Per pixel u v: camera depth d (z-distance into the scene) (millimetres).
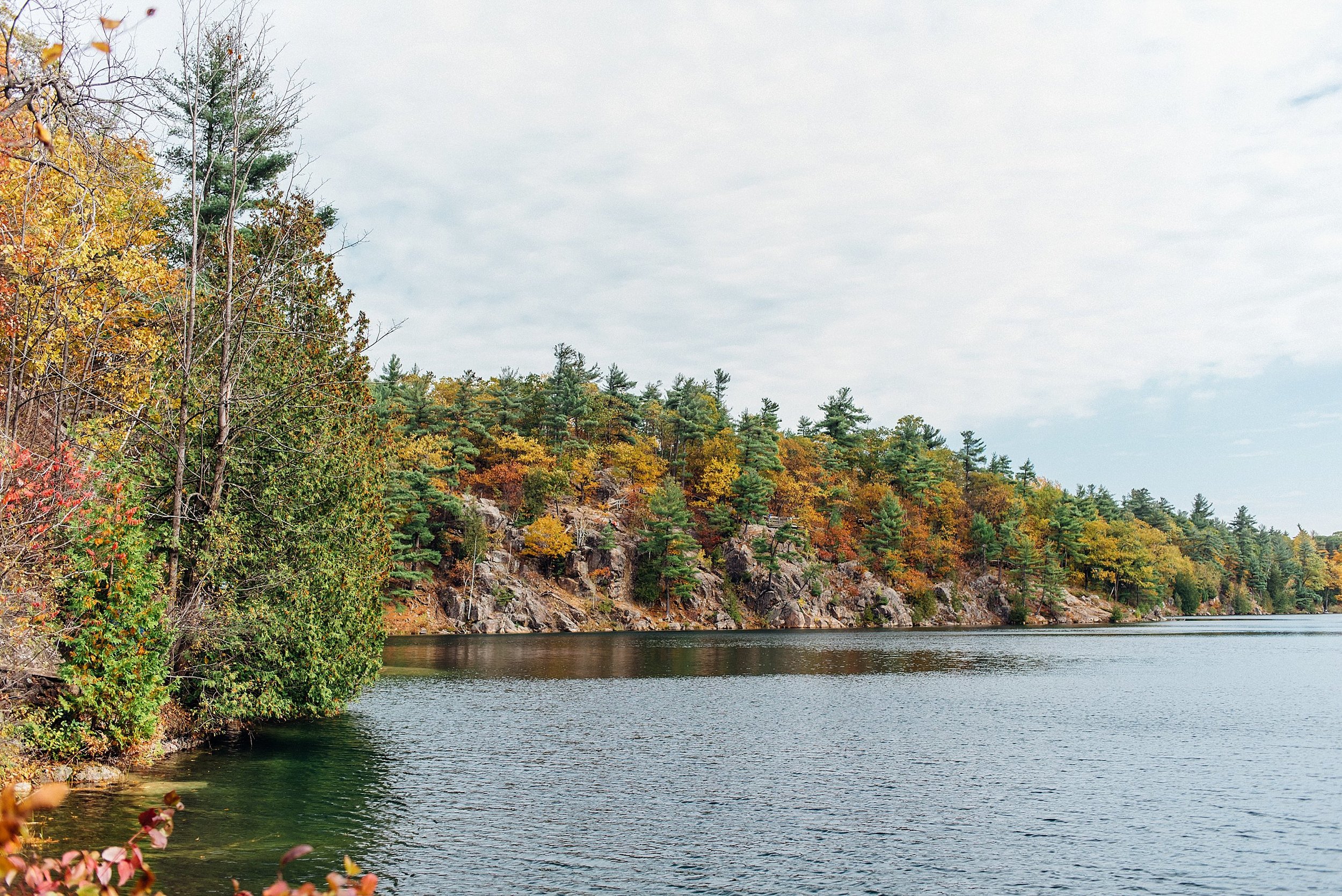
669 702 37750
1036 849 16797
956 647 75375
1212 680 47812
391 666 55125
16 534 18422
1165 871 15523
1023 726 31453
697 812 19234
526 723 31516
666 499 111812
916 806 19938
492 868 15188
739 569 116562
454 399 128125
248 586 26812
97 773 20766
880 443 159375
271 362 29078
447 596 96188
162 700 22438
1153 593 153875
